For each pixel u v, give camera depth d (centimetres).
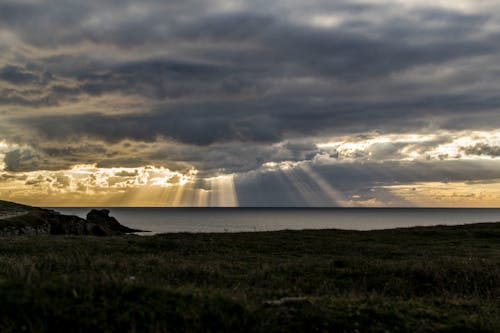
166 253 2202
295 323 786
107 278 905
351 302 971
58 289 802
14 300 733
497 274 1435
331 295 1155
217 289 1047
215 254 2202
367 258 2158
